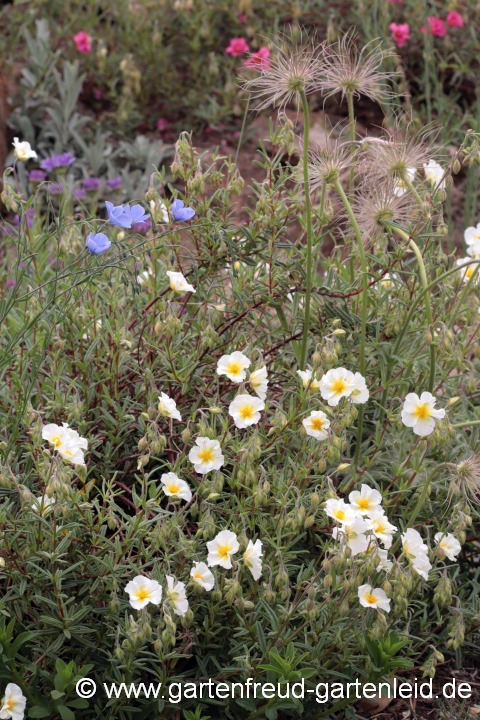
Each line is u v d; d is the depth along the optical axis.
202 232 1.21
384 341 1.25
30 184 2.05
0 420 1.16
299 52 1.16
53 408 1.15
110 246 1.17
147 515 1.07
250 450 1.06
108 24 2.67
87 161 2.27
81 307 1.26
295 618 1.10
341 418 1.09
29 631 1.04
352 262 1.26
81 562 1.05
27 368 1.18
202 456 1.07
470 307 1.26
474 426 1.24
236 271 1.23
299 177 1.18
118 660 1.06
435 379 1.25
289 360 1.27
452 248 1.85
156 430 1.05
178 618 1.08
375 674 1.08
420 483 1.18
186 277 1.24
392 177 1.18
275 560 1.10
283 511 1.09
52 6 2.73
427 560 1.07
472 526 1.21
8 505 1.08
